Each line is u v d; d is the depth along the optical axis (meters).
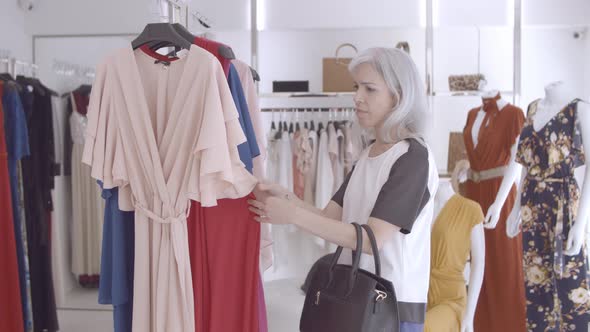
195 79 1.40
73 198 3.68
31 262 3.15
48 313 3.24
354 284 1.34
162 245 1.45
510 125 3.27
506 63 4.54
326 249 4.08
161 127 1.48
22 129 2.76
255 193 1.58
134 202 1.47
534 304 2.69
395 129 1.50
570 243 2.49
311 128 4.16
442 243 2.32
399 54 1.50
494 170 3.32
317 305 1.41
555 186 2.59
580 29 4.46
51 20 3.83
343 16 4.33
